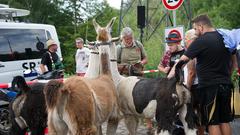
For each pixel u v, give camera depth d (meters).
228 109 6.20
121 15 16.00
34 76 10.20
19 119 6.28
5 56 9.70
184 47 8.02
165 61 7.70
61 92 5.38
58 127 5.52
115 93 6.72
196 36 6.58
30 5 37.59
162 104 6.07
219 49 6.01
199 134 6.89
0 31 9.70
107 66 6.93
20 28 10.16
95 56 7.16
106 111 6.22
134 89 6.73
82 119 5.48
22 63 10.02
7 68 9.70
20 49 10.05
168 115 6.01
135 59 8.77
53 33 11.02
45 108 6.06
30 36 10.35
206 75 6.06
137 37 18.52
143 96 6.52
